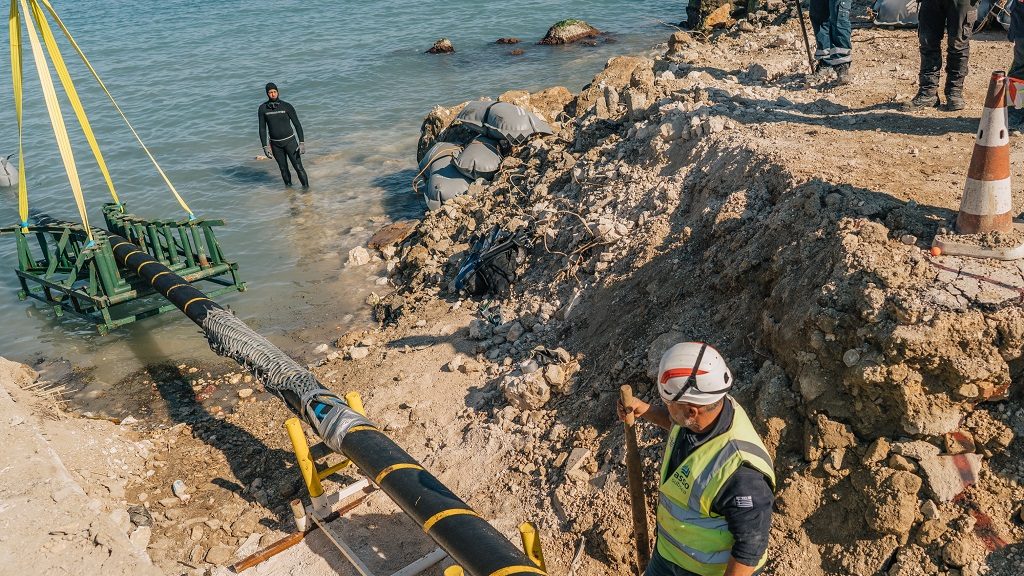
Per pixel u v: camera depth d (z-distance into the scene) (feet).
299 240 35.60
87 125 29.43
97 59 74.13
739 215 19.58
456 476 18.37
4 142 52.06
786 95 28.07
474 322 23.97
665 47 65.92
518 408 19.40
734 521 9.40
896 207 16.43
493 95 57.11
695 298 19.01
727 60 37.29
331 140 49.44
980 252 14.26
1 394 21.30
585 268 23.58
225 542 17.57
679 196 23.07
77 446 20.26
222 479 19.83
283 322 28.40
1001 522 12.32
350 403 18.12
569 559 15.34
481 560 13.25
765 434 14.48
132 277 29.58
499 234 27.50
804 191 18.03
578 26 72.59
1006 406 12.91
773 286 16.56
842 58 28.19
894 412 13.26
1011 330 12.57
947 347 12.71
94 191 43.29
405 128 50.93
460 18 84.17
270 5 97.19
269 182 43.21
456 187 35.68
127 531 17.78
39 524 16.40
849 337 13.78
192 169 45.62
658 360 17.33
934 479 12.70
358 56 70.23
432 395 21.45
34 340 28.68
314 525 17.40
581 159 30.19
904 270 14.07
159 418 23.13
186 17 92.73
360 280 31.27
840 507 13.47
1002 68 27.76
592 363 19.77
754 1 59.36
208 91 61.41
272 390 19.58
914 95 25.86
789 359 14.80
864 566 12.87
